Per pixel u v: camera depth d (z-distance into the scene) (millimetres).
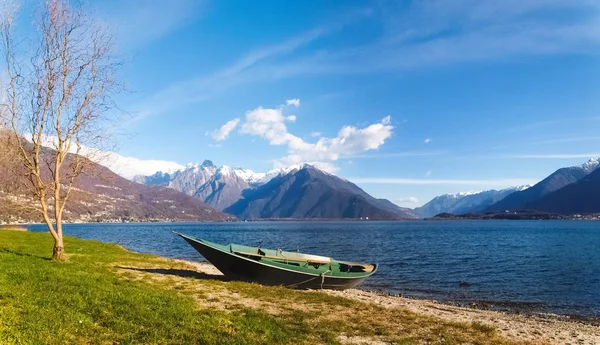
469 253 70062
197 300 18125
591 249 77875
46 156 25453
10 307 11953
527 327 20203
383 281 39500
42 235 50906
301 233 160000
